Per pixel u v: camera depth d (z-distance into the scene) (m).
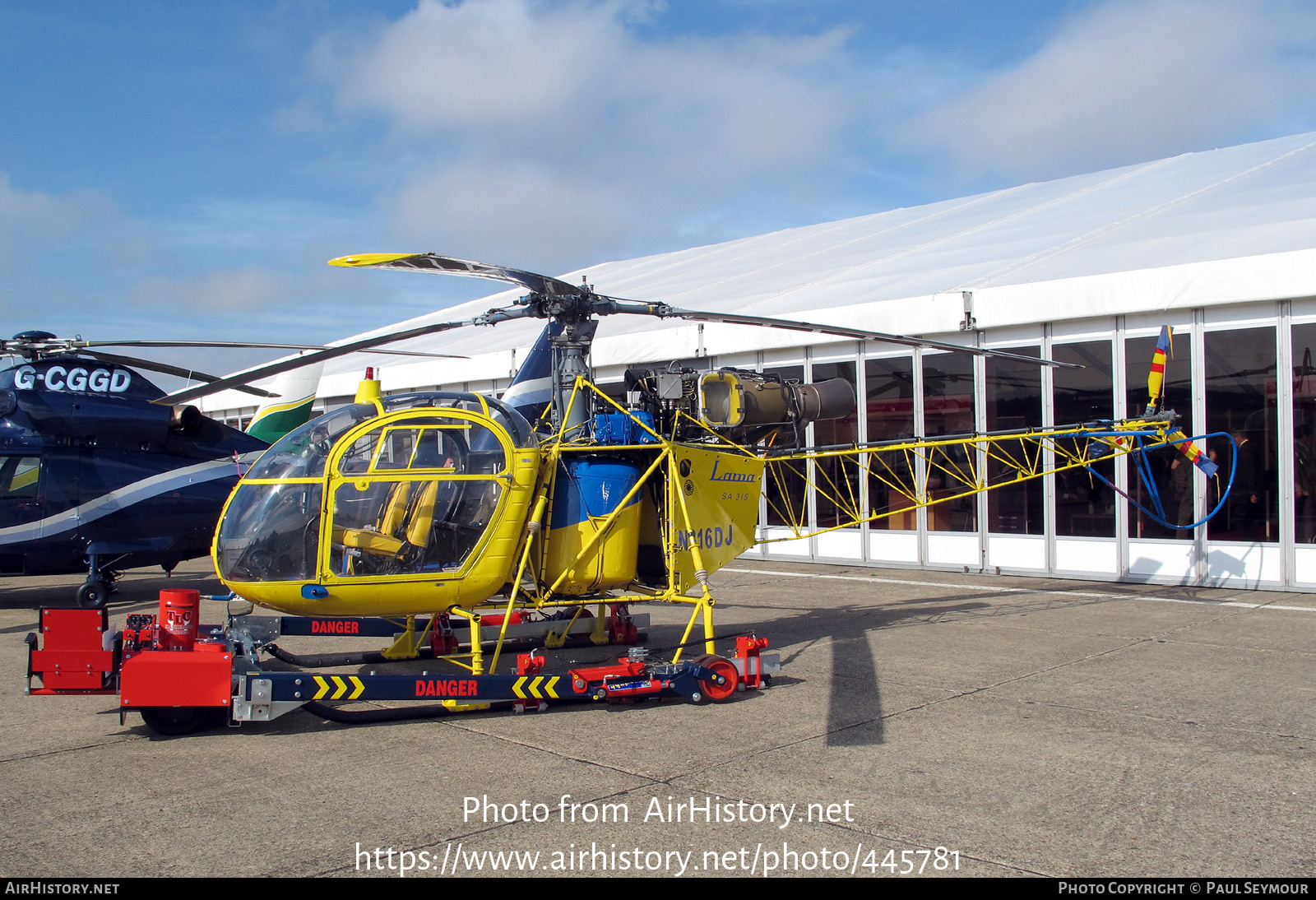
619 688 6.09
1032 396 12.37
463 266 5.62
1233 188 16.11
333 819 4.26
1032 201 21.00
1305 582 10.54
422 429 6.15
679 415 7.11
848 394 8.03
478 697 5.80
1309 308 10.45
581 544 6.59
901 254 17.73
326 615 6.10
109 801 4.49
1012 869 3.69
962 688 6.63
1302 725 5.62
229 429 12.38
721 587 12.15
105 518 10.84
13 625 9.79
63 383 10.77
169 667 5.40
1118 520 11.75
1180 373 11.30
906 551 13.56
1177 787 4.57
